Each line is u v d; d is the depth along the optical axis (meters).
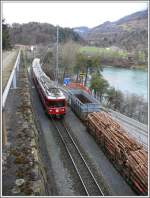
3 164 12.59
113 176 14.76
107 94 41.50
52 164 15.69
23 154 13.66
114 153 15.62
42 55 68.06
